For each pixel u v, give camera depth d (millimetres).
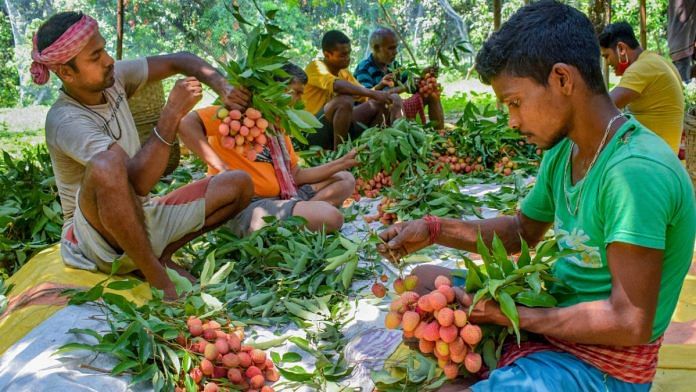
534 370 1877
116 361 2359
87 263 3135
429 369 2180
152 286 3055
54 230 3975
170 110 2900
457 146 5766
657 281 1718
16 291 3148
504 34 1809
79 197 3000
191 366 2320
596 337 1784
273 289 3197
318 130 6191
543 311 1872
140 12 13992
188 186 3387
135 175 2939
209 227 3484
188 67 3449
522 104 1815
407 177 4746
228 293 3031
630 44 4934
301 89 4363
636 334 1735
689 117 4273
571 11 1801
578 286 1924
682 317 2857
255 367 2391
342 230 4207
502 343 2037
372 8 15523
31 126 11805
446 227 2295
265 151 4023
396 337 2617
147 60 3438
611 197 1736
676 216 1736
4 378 2268
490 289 1869
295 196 4055
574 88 1770
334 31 6375
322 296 3139
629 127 1776
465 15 15930
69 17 2967
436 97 6594
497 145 5637
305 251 3320
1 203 4270
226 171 3473
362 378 2424
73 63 2963
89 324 2547
